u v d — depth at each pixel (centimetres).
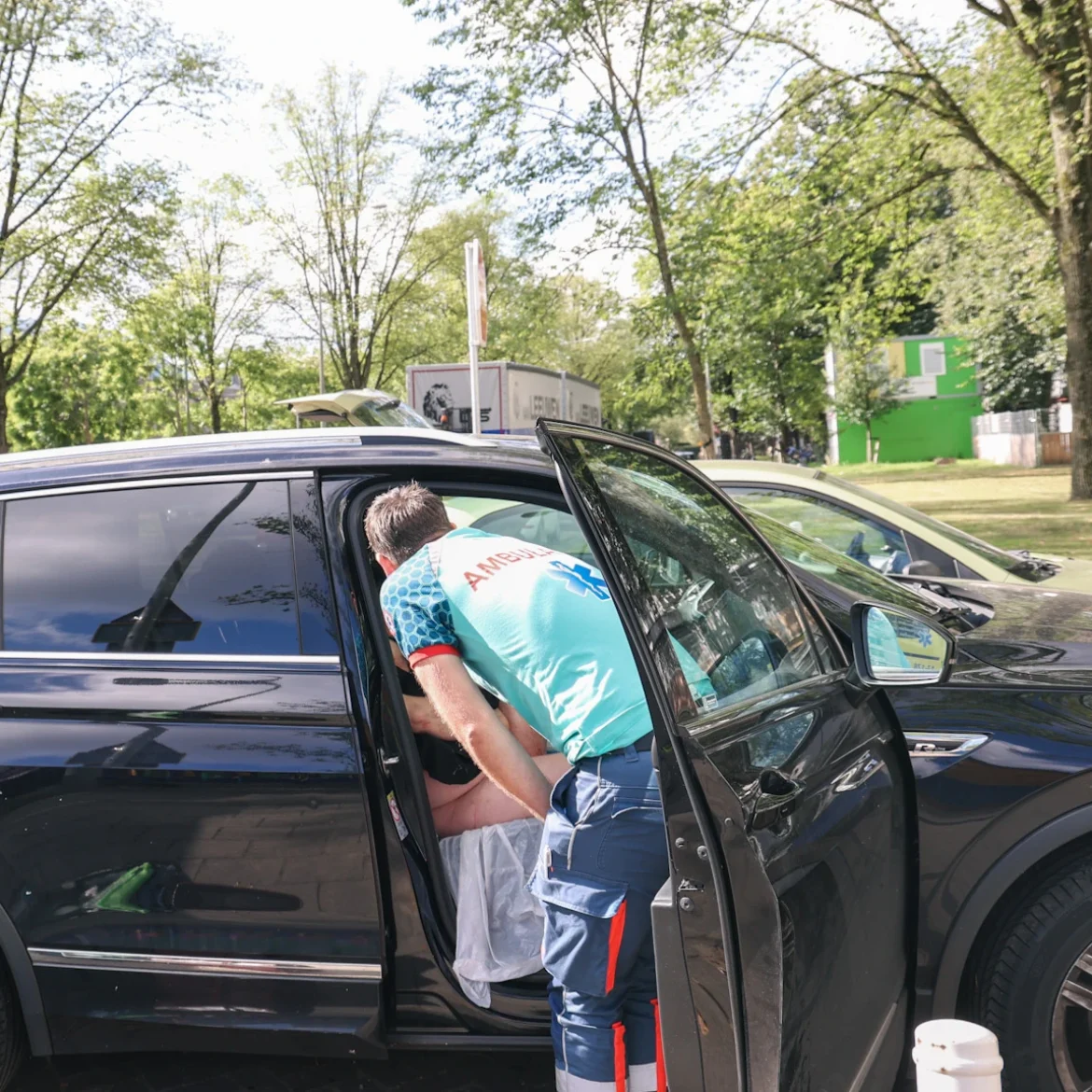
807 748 204
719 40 1584
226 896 238
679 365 1900
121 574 253
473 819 262
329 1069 301
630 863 197
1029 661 264
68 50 2109
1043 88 1595
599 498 204
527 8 1543
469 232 3688
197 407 4681
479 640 213
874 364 4297
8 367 2362
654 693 174
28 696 245
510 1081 293
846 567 358
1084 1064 228
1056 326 2878
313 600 243
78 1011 246
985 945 235
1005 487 2298
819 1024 177
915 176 1812
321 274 3628
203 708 239
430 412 1792
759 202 1739
